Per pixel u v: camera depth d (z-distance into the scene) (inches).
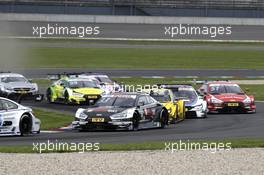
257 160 1628.9
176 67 6427.2
